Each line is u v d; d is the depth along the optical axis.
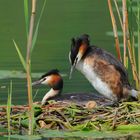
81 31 26.67
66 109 15.14
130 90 15.98
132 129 14.45
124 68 16.08
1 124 14.95
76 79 19.86
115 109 14.95
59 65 21.48
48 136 14.03
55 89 17.06
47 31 27.00
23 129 14.67
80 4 32.31
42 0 33.56
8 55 23.27
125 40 16.31
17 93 18.08
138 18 16.03
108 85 15.89
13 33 26.81
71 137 14.06
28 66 13.84
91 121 14.61
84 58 15.99
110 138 14.04
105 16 29.28
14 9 31.23
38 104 16.20
